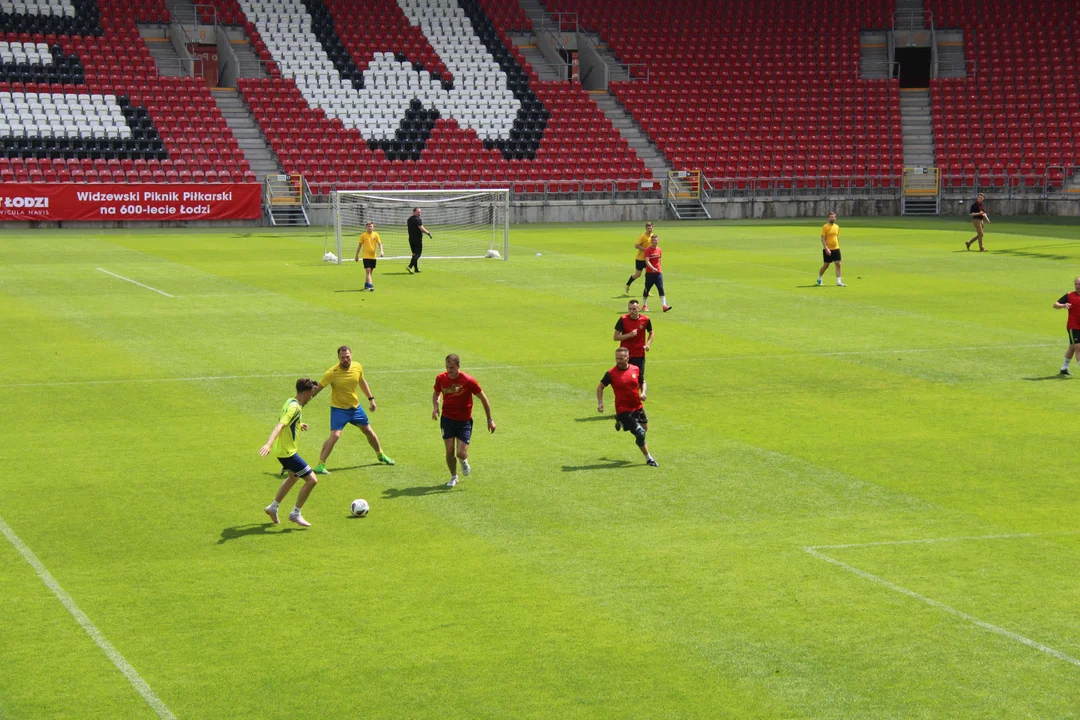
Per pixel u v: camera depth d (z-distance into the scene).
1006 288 62.97
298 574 23.14
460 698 18.17
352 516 26.69
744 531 25.86
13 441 32.56
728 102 122.31
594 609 21.56
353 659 19.45
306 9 121.12
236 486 28.83
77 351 44.53
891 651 19.92
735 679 18.89
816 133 119.81
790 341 48.41
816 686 18.67
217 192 98.56
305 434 33.78
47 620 20.86
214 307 55.03
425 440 33.28
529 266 72.50
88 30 110.56
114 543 24.80
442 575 23.16
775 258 76.81
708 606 21.73
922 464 31.19
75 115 102.06
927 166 117.00
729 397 38.88
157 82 108.00
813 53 128.38
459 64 120.19
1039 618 21.31
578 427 34.81
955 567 23.78
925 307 56.91
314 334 48.56
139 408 36.28
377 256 61.66
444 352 45.34
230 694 18.22
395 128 112.25
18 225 93.25
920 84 132.75
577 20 127.75
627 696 18.30
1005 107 120.62
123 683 18.53
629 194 111.69
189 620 20.92
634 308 37.25
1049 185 113.69
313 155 107.12
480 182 109.44
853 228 98.88
